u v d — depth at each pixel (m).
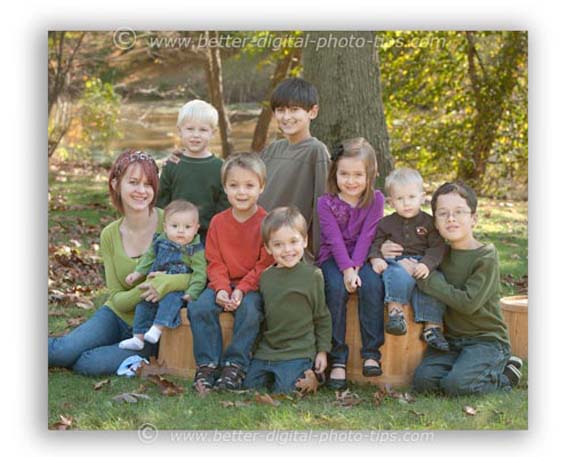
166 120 14.27
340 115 7.64
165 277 4.19
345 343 4.13
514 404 3.89
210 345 4.04
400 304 4.01
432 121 10.60
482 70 10.08
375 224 4.21
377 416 3.72
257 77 14.71
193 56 13.97
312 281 4.00
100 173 11.94
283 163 4.72
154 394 3.96
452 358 4.03
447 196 4.05
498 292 4.10
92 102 13.15
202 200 4.67
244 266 4.17
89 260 6.55
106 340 4.34
